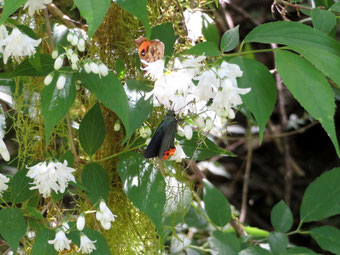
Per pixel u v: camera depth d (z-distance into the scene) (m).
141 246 0.56
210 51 0.47
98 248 0.48
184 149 0.53
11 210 0.47
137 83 0.47
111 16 0.54
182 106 0.47
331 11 0.54
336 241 0.59
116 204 0.55
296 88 0.44
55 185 0.48
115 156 0.54
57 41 0.55
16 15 0.58
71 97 0.46
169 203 0.56
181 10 0.57
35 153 0.56
